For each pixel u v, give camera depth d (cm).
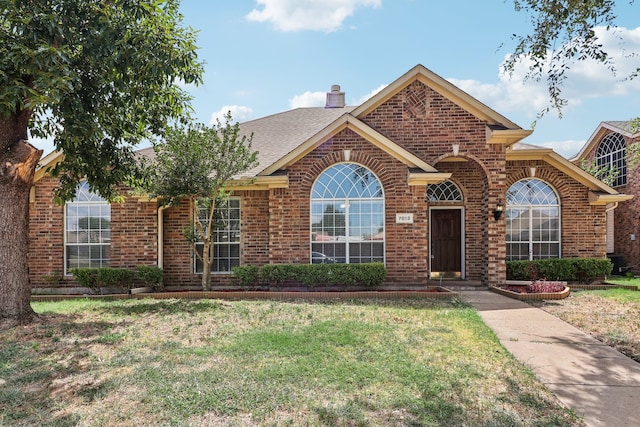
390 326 752
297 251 1248
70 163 934
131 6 773
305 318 829
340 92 1939
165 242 1341
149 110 995
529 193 1438
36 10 695
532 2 748
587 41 723
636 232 1934
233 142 1134
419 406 417
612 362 572
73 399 441
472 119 1301
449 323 782
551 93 783
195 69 898
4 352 607
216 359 568
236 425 379
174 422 385
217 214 1344
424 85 1312
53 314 886
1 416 402
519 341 674
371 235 1246
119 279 1238
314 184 1263
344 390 457
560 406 426
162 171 1109
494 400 437
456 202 1436
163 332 725
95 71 818
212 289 1259
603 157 2239
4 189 787
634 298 1082
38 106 880
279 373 505
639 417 402
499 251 1284
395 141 1313
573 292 1194
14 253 794
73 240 1325
